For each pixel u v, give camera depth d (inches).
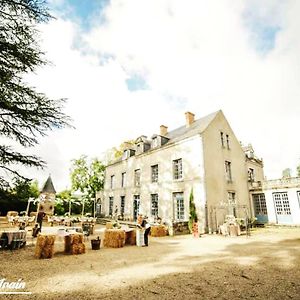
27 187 285.9
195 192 676.7
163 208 769.6
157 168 852.6
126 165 1024.2
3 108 267.1
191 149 721.6
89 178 1316.4
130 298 158.4
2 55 267.3
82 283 192.7
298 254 318.7
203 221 635.5
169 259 293.7
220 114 830.5
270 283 191.6
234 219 624.1
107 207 1098.7
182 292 170.7
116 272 229.0
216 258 298.7
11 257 299.0
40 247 299.4
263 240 477.7
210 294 166.4
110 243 396.5
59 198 1258.6
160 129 976.3
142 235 415.5
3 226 685.3
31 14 275.0
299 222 756.6
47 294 165.5
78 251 331.0
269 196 843.4
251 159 1014.4
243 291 172.6
